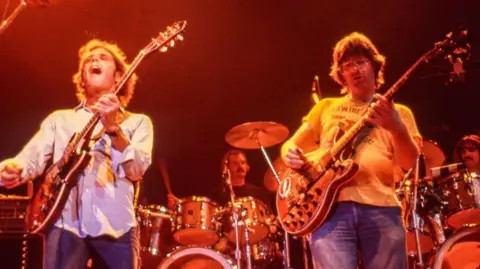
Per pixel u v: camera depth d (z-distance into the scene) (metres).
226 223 7.41
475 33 8.73
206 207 7.28
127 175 3.32
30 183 3.93
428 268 5.69
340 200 3.49
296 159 3.66
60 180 3.31
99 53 3.74
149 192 9.56
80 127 3.57
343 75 3.84
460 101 9.21
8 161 3.46
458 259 5.61
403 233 3.46
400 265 3.38
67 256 3.22
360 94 3.77
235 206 7.20
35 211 3.32
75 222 3.27
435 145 6.83
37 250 6.46
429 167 6.96
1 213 6.04
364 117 3.53
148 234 7.07
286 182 3.79
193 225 7.14
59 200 3.25
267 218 7.52
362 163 3.53
